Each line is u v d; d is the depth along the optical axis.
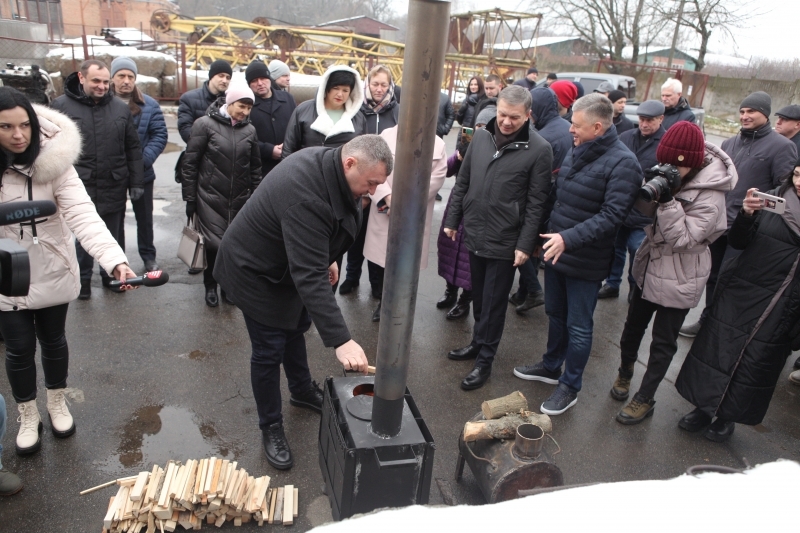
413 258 1.58
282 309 2.40
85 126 3.75
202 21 16.75
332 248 2.25
